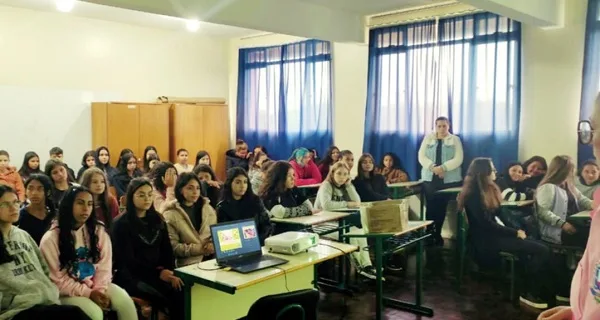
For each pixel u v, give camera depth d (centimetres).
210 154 816
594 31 503
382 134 668
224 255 274
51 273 262
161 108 758
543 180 454
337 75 726
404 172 646
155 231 315
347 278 438
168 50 805
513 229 418
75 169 705
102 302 266
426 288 436
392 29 651
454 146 593
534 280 396
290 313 216
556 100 543
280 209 419
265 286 320
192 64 836
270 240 300
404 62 643
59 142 689
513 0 435
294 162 660
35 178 310
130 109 728
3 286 238
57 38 687
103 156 621
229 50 883
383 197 545
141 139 739
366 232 352
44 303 247
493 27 569
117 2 409
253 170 692
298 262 277
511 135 563
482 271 478
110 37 740
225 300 300
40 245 265
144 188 309
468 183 432
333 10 624
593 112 107
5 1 621
